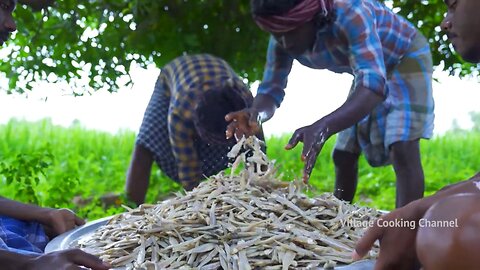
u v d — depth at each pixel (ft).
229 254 6.19
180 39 14.60
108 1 14.57
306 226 6.68
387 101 10.80
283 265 5.99
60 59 14.75
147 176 13.01
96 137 27.78
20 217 8.14
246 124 9.43
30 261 5.49
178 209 7.06
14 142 24.53
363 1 9.58
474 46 5.98
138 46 14.48
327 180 20.61
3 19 6.63
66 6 14.39
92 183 19.07
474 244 3.43
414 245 4.29
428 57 10.98
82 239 7.24
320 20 9.06
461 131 34.09
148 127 12.67
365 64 9.03
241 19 15.16
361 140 11.48
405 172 10.84
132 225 7.07
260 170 7.48
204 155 11.63
